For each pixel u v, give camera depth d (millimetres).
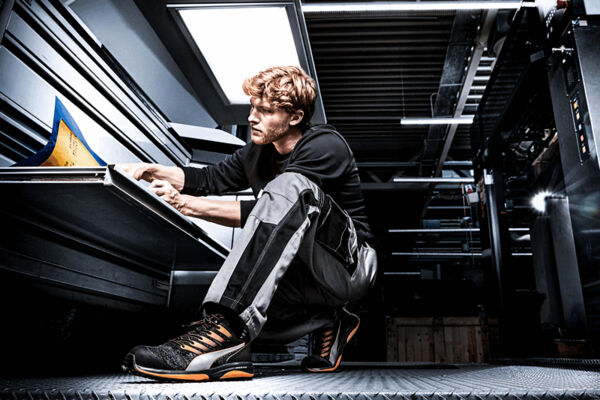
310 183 987
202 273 2104
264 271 833
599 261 1560
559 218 2809
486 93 3281
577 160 1731
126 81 1778
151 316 1897
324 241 1047
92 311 1453
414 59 5945
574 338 2674
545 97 2441
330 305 1153
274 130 1180
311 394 560
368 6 3947
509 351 2912
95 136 1499
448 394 564
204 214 1155
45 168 844
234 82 2434
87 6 1530
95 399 537
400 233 12117
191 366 757
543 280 2980
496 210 3195
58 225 1222
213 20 1979
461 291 7930
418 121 6059
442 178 7691
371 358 7270
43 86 1231
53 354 1231
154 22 1974
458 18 4883
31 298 1180
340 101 6969
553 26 1951
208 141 2354
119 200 952
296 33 2066
